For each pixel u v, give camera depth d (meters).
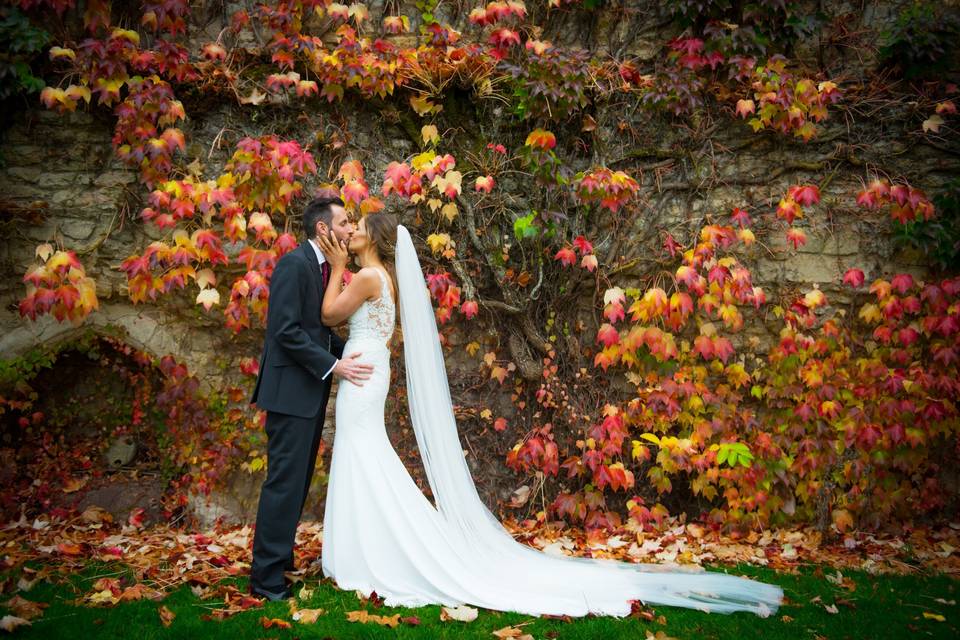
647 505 4.25
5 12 3.67
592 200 4.16
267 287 3.73
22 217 3.83
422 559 2.95
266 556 2.89
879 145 4.35
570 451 4.20
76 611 2.68
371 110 4.18
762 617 2.82
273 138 3.78
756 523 4.07
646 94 4.19
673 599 2.93
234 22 4.02
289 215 3.98
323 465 4.09
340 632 2.54
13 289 3.87
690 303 4.00
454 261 4.11
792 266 4.33
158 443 4.27
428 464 3.21
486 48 4.18
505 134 4.30
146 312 3.98
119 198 3.93
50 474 4.25
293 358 2.98
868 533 4.05
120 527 3.91
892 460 4.17
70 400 4.55
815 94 4.14
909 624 2.79
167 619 2.60
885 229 4.33
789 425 4.20
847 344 4.25
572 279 4.23
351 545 2.98
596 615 2.79
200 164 3.96
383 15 4.23
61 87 3.87
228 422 3.98
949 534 4.05
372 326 3.14
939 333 4.25
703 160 4.35
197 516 3.95
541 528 4.02
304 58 4.02
